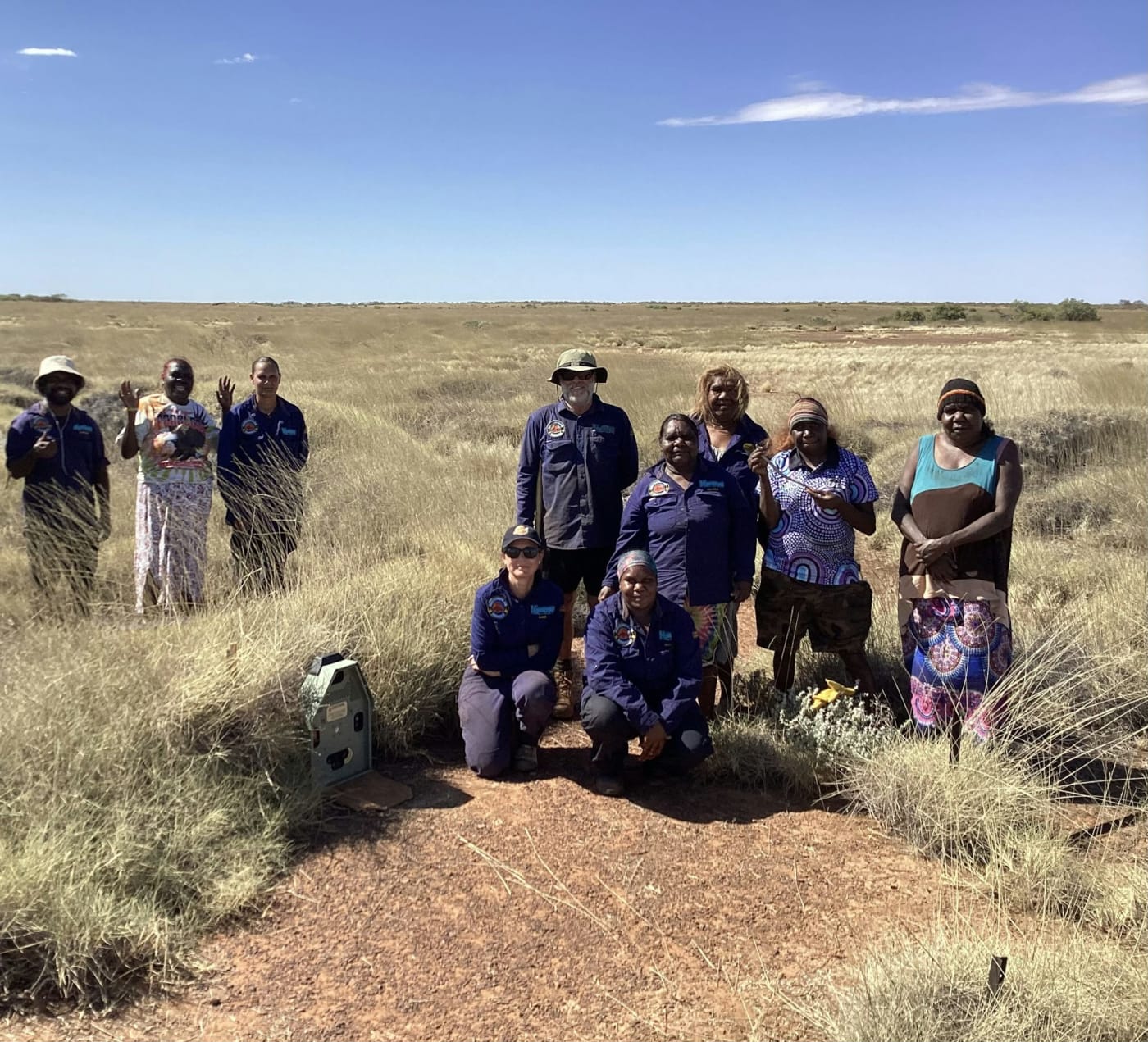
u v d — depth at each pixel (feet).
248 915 11.23
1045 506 30.27
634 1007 9.72
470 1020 9.51
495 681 15.81
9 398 56.70
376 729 15.87
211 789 12.79
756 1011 9.61
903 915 11.35
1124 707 16.26
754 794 14.79
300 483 22.02
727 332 203.21
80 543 18.94
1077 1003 8.73
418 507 26.66
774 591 16.79
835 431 16.30
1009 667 15.38
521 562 15.15
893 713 16.44
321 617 17.04
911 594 15.42
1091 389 50.21
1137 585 20.86
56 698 12.80
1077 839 12.97
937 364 94.12
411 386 67.51
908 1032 8.61
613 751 14.61
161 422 20.15
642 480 16.35
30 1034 9.20
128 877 11.02
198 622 16.14
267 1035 9.27
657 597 14.69
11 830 11.32
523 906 11.50
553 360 99.25
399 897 11.66
